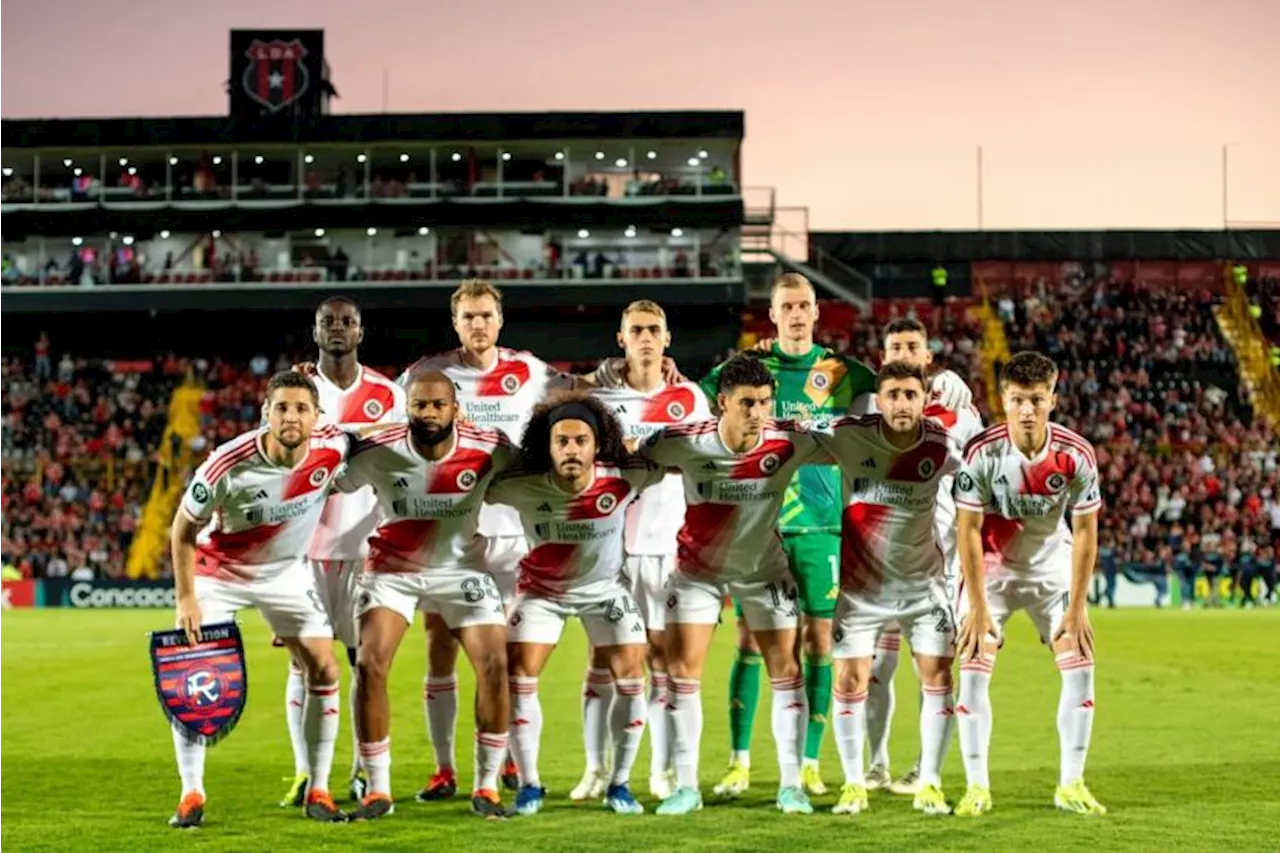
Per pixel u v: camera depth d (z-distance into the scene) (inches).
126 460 1852.9
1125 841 300.7
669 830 315.9
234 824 327.9
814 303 408.5
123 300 2046.0
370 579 348.5
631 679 348.8
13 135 2091.5
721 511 350.9
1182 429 1953.7
